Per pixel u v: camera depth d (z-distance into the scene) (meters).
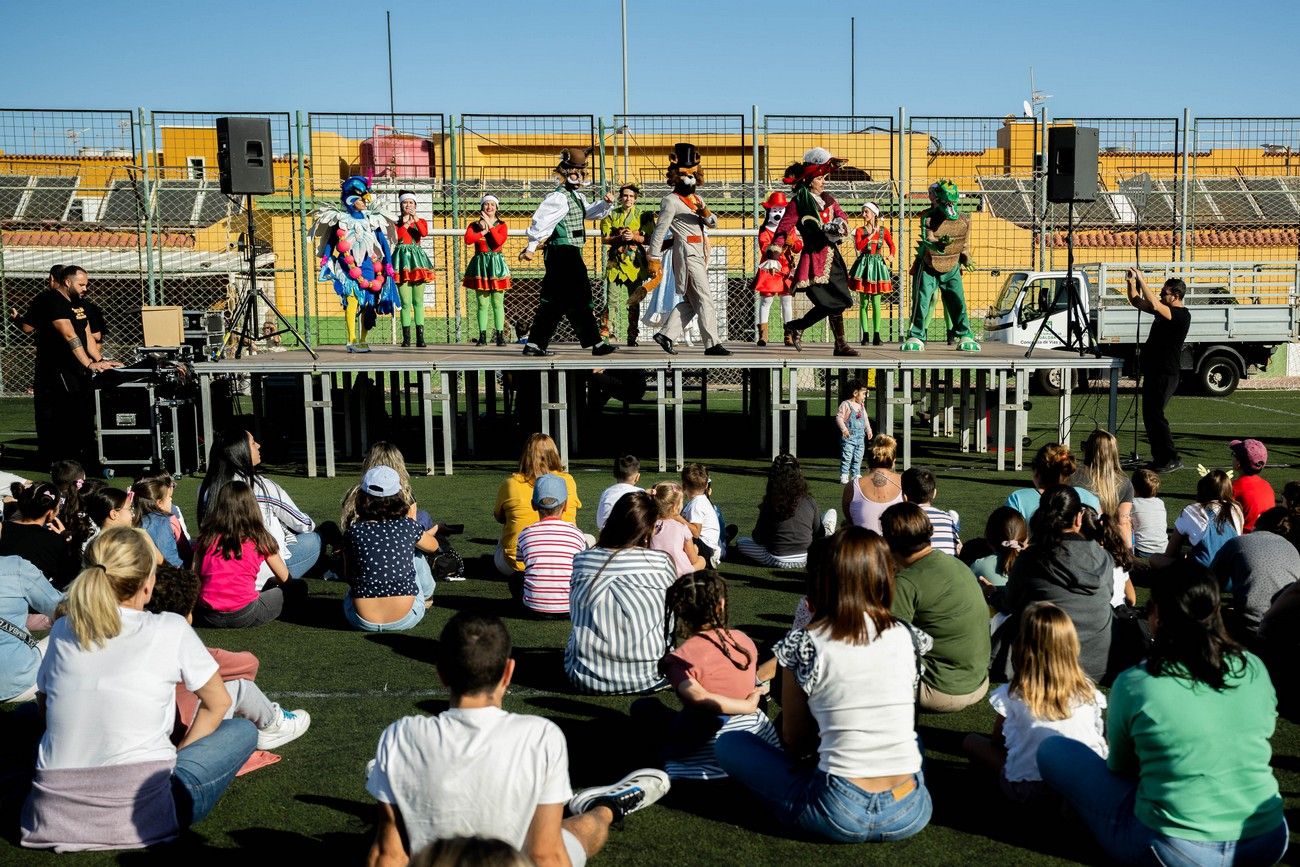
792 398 12.09
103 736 3.96
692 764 4.62
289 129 17.09
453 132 18.03
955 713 5.39
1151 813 3.62
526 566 6.91
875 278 14.66
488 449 14.34
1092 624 5.27
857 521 7.45
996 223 23.20
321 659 6.21
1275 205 26.25
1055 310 20.28
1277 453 13.60
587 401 16.09
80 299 12.20
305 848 4.12
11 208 22.12
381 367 11.79
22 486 6.33
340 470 12.55
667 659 4.62
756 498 10.92
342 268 13.37
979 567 6.52
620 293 18.39
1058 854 4.07
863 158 23.05
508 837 3.12
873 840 4.05
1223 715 3.55
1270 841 3.56
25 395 20.75
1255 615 5.93
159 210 22.72
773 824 4.30
